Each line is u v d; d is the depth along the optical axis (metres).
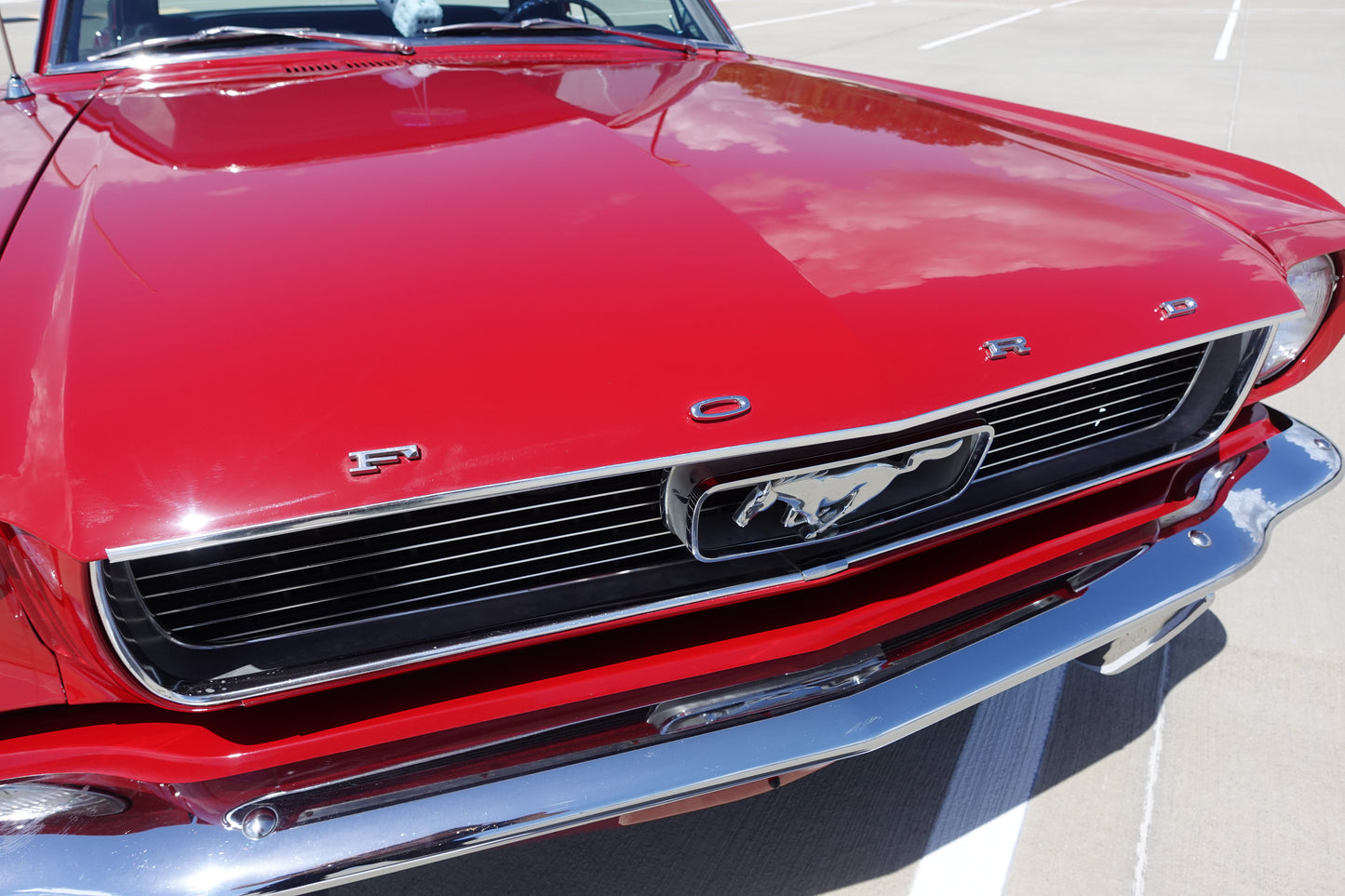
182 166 1.58
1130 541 1.58
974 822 1.76
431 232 1.36
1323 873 1.67
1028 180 1.70
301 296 1.21
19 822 1.09
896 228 1.46
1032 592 1.52
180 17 2.27
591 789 1.21
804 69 2.54
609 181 1.53
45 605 1.01
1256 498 1.70
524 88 2.04
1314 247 1.57
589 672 1.22
